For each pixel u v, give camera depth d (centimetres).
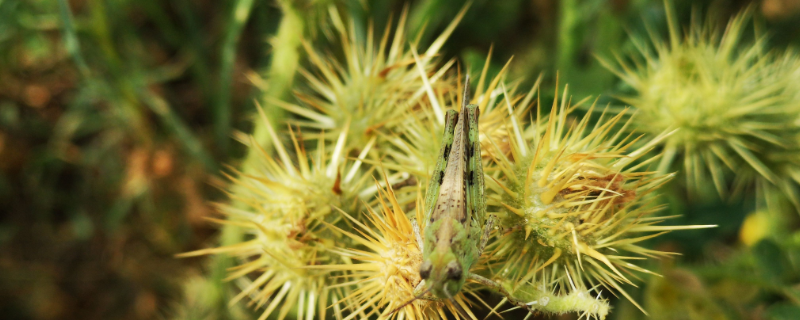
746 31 36
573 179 25
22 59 33
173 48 37
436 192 25
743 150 28
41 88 34
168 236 33
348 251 26
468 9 36
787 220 32
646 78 29
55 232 34
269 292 27
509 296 25
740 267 30
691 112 28
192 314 30
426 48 34
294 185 27
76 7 33
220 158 34
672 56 29
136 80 32
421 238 25
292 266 26
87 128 35
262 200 27
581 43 34
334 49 31
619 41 33
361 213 27
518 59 36
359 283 26
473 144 25
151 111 34
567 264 25
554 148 26
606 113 29
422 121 27
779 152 28
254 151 29
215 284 29
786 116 28
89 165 34
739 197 31
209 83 35
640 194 26
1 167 33
